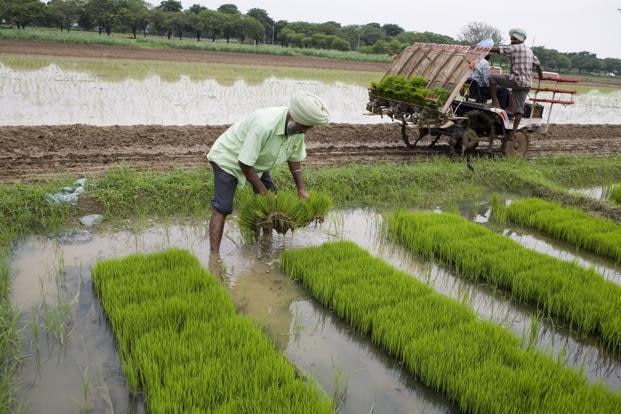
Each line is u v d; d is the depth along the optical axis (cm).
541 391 349
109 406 337
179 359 359
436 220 687
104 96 1501
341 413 347
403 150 1066
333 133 1162
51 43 3138
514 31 917
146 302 427
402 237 652
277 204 536
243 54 3828
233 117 1339
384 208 779
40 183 680
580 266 565
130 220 641
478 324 431
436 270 585
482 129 999
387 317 437
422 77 939
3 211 590
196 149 929
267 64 3216
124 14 4538
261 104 1583
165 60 2827
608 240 652
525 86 920
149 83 1862
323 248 570
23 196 611
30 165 762
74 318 435
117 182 676
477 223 744
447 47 932
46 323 411
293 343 427
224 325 404
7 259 516
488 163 946
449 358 383
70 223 615
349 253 560
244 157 486
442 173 877
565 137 1416
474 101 980
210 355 369
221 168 517
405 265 593
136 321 399
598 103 2706
